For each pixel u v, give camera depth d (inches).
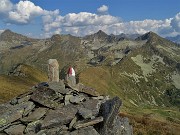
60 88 735.7
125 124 723.4
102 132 646.5
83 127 635.5
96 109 689.0
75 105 699.4
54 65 781.3
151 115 3496.6
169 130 1638.8
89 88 790.5
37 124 649.0
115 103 661.3
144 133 1451.8
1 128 645.9
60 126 644.7
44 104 687.1
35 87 778.8
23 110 683.4
